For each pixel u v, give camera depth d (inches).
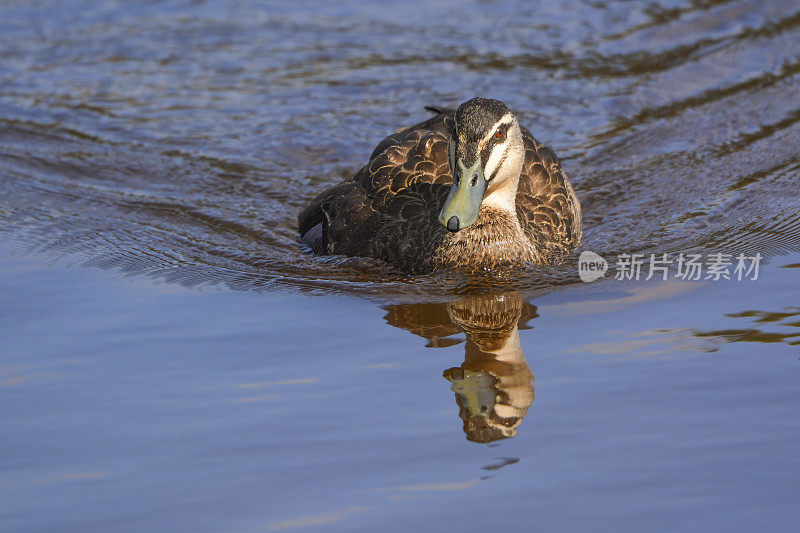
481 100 750.5
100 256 819.4
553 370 603.8
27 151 1039.6
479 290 748.6
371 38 1290.6
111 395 578.6
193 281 770.8
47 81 1188.5
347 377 599.2
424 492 479.5
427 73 1200.2
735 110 1106.7
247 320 691.4
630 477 486.9
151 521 461.7
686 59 1232.2
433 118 883.4
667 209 912.9
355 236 815.7
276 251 844.6
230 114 1116.5
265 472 498.3
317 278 780.0
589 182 973.8
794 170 968.9
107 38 1298.0
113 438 532.4
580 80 1182.9
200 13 1371.8
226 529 454.6
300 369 610.5
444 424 540.7
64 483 493.4
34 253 821.2
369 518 459.5
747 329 650.2
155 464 507.2
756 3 1374.3
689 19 1334.9
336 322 688.4
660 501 467.5
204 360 624.4
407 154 836.0
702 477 484.7
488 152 738.2
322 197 890.1
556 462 502.6
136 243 851.4
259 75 1202.6
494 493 476.7
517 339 653.9
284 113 1118.4
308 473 496.7
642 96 1146.0
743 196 922.7
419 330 673.0
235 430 538.0
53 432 539.2
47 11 1374.3
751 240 827.4
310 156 1035.9
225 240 867.4
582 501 469.4
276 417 550.9
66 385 591.2
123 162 1021.2
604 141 1051.9
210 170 1007.6
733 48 1255.5
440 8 1382.9
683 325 663.8
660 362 607.5
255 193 966.4
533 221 816.9
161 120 1106.1
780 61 1219.2
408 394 575.5
